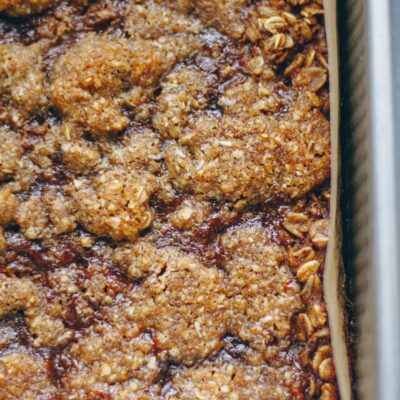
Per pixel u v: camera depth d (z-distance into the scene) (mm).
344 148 431
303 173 415
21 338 409
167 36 421
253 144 413
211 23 423
